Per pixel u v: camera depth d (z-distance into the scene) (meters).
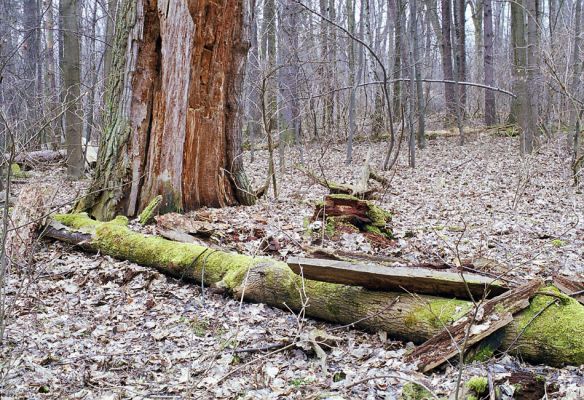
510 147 18.61
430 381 3.72
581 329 3.76
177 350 4.64
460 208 9.75
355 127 21.11
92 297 5.84
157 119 8.34
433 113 28.20
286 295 5.15
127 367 4.36
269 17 16.88
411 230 7.74
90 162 15.73
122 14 8.43
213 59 8.94
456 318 4.19
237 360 4.39
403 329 4.44
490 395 3.08
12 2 17.77
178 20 8.20
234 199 9.49
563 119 19.17
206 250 6.06
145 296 5.85
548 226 8.09
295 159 16.66
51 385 4.04
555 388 3.37
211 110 9.01
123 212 8.35
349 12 22.59
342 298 4.80
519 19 18.19
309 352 4.41
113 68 8.59
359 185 10.05
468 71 30.95
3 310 4.14
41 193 7.39
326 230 7.11
